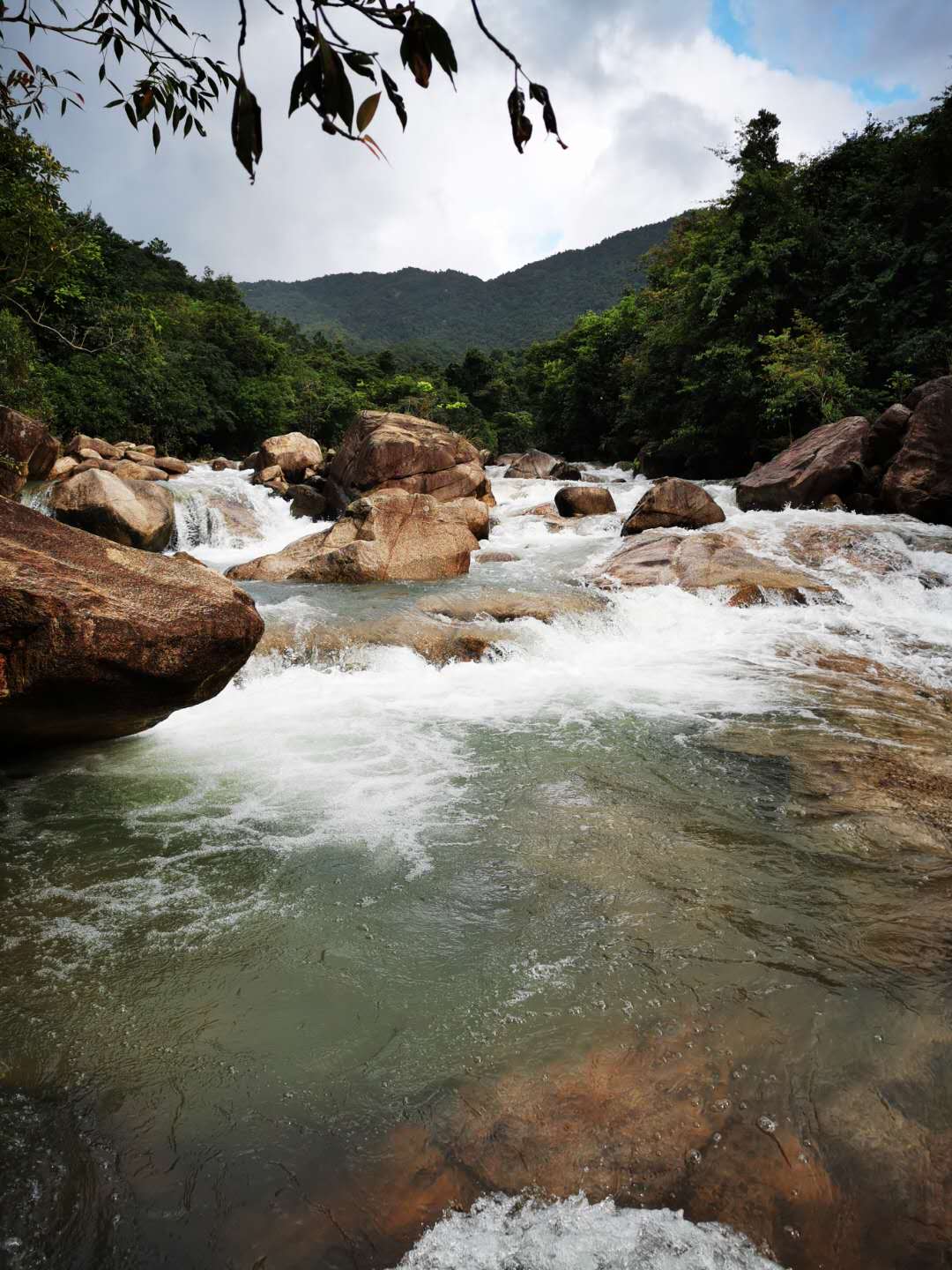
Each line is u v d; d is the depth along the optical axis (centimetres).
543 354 5272
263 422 4056
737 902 349
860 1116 230
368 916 345
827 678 712
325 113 114
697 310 2270
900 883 361
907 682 703
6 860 394
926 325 1811
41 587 395
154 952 320
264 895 362
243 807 455
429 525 1145
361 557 1077
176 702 466
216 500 1644
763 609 933
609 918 339
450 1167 218
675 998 285
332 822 436
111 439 2722
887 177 2003
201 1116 237
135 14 167
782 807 445
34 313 2411
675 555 1080
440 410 5184
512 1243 197
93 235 2723
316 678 717
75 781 493
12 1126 233
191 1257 194
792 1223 200
